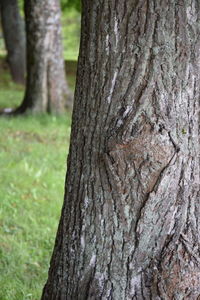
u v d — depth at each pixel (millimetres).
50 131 12953
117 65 3881
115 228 3973
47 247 6621
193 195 3971
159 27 3785
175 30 3797
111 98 3914
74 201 4152
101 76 3941
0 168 9633
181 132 3881
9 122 13477
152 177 3863
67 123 13867
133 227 3938
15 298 5312
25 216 7496
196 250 3988
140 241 3943
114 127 3898
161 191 3873
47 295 4375
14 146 11336
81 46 4098
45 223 7352
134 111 3855
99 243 4027
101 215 3998
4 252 6289
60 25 14758
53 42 14656
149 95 3842
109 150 3885
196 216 3986
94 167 4000
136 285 3980
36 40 14469
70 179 4199
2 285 5500
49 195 8461
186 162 3916
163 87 3836
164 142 3838
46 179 9164
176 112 3865
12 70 23234
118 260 3992
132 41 3834
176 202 3926
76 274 4137
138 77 3844
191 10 3801
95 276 4059
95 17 3938
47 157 10555
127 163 3871
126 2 3816
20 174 9375
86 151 4047
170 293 3955
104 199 3975
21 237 6840
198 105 3928
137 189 3889
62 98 14945
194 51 3848
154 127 3836
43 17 14438
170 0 3764
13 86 22484
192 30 3820
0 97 18719
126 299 3998
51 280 4348
